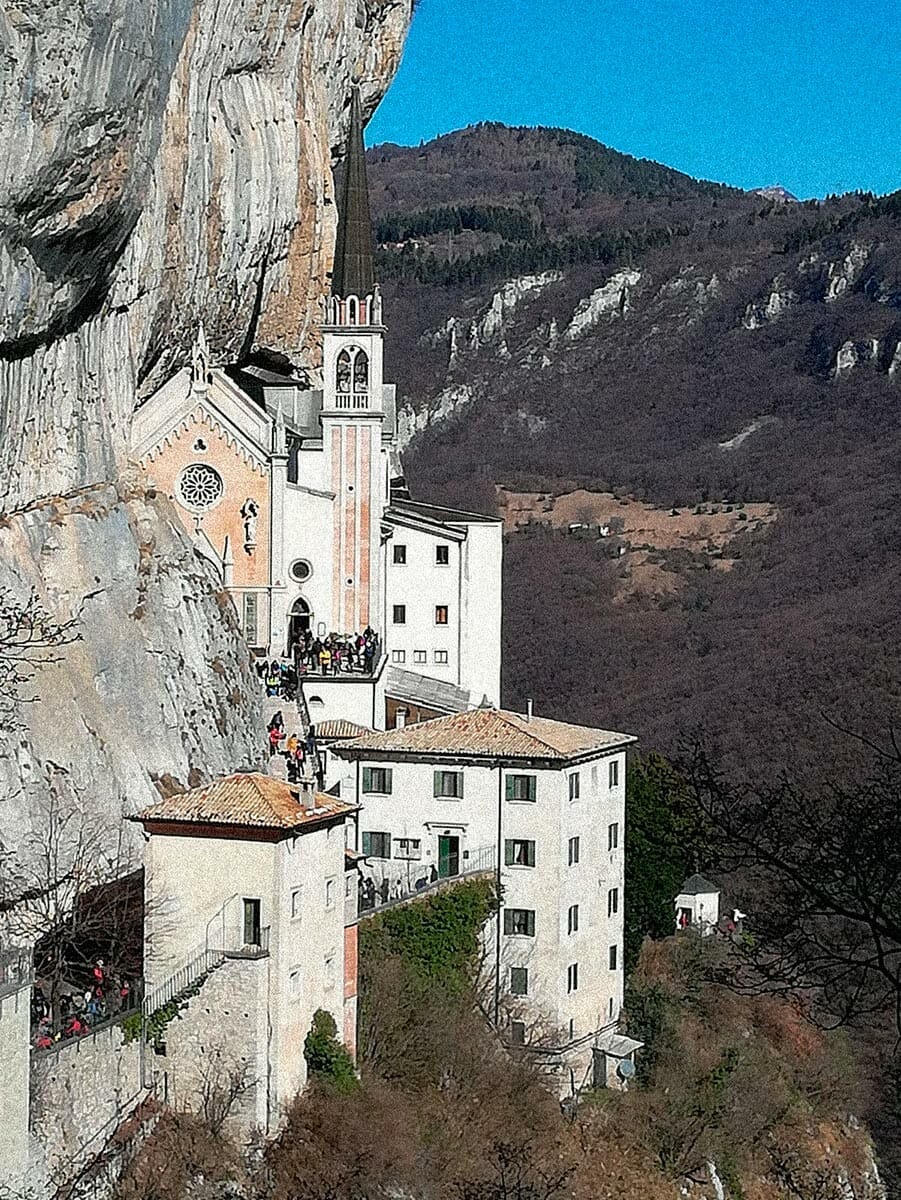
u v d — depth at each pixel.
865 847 22.77
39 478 66.31
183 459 86.19
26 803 54.97
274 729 75.88
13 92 53.94
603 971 71.94
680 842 24.20
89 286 64.94
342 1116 51.50
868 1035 77.31
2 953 44.62
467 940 67.19
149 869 51.88
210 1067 49.97
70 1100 45.38
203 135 76.12
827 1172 66.06
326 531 88.81
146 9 59.75
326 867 53.81
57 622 62.75
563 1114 64.75
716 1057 72.19
